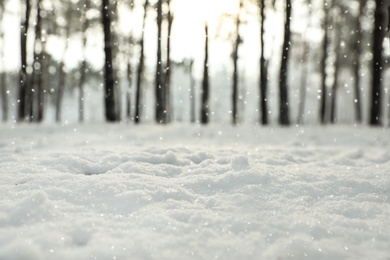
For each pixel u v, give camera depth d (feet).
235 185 10.04
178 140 21.62
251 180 10.34
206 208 8.43
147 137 22.74
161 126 32.45
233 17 46.60
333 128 33.14
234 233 7.22
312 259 6.43
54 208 7.84
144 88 74.13
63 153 14.12
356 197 9.58
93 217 7.63
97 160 13.30
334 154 16.78
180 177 11.14
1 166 11.83
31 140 20.17
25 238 6.52
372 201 9.39
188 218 7.75
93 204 8.38
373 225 7.79
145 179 10.24
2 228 6.91
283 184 10.15
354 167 13.29
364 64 63.21
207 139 22.75
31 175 10.44
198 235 7.04
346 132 28.19
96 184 9.46
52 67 79.82
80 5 53.52
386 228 7.69
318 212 8.36
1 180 10.06
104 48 36.40
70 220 7.43
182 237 6.92
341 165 13.79
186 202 8.73
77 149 15.75
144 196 8.71
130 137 22.38
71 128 29.01
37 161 12.66
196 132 27.30
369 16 50.70
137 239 6.73
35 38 48.96
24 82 42.14
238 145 19.22
